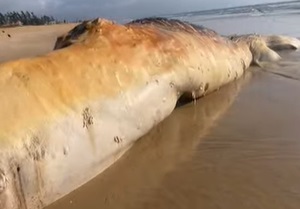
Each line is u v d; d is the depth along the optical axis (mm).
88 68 3689
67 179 3268
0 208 2736
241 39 8578
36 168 2982
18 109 2994
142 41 4520
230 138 4395
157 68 4441
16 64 3264
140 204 3203
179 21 5855
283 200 3146
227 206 3125
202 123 4883
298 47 10031
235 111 5270
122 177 3611
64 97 3328
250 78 6992
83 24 4438
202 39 5789
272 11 32000
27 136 2947
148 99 4172
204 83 5469
